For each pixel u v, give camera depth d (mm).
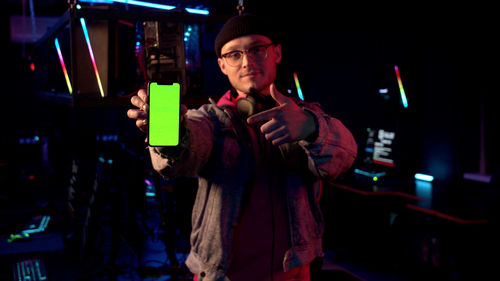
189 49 2051
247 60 1119
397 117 5113
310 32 6703
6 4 9750
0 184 6703
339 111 6188
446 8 4500
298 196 1152
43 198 5820
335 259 4758
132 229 3381
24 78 10344
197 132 1058
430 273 3967
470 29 4277
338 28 6117
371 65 5543
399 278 4203
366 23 5594
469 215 3334
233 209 1099
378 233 4621
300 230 1142
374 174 4926
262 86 1146
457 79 4438
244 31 1109
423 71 4832
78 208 3549
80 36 1924
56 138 6461
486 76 4230
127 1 2150
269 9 6441
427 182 4727
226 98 1249
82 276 2836
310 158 1047
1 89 10203
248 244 1110
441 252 3811
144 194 2900
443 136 4602
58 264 2980
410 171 4930
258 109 1121
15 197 5879
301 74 6984
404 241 4305
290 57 7191
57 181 6406
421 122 4863
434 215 3465
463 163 4449
